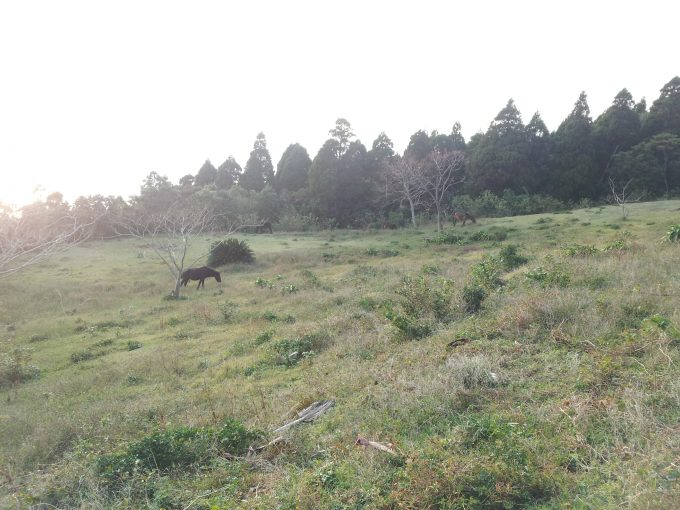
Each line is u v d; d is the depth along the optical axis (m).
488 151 44.47
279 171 57.16
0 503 4.72
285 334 11.37
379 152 50.88
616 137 44.03
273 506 3.92
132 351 12.33
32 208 15.56
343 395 6.65
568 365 5.95
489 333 7.84
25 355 11.81
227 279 23.20
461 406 5.42
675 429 4.04
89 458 5.41
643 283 9.16
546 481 3.67
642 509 2.97
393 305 12.11
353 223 47.19
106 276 24.42
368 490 3.89
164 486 4.66
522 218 33.94
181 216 27.95
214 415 6.46
